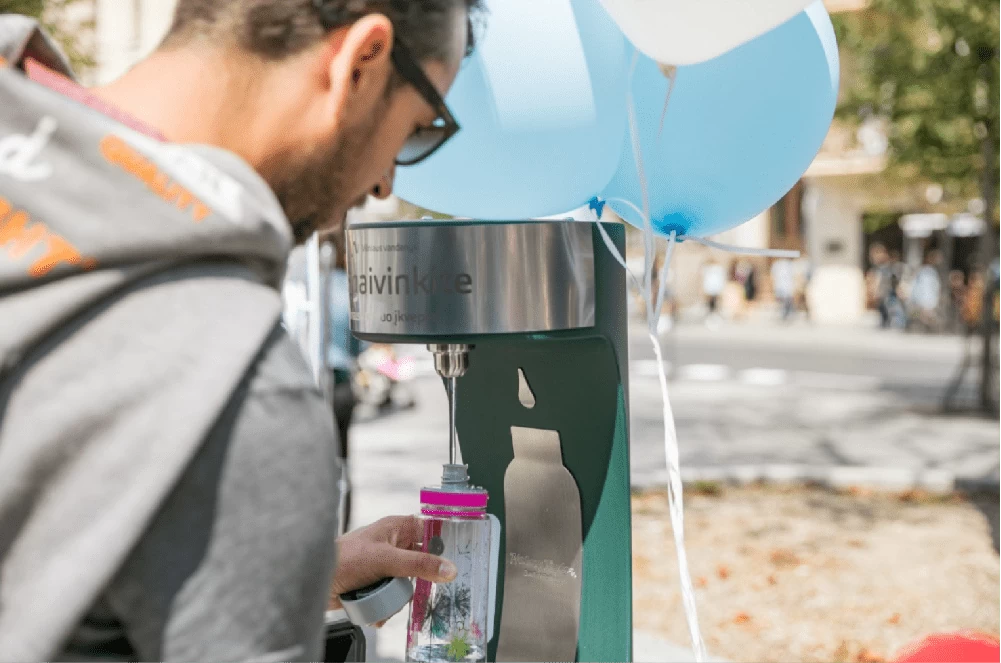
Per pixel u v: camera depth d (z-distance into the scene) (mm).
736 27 1308
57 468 683
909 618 4594
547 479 1713
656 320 1545
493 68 1405
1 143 728
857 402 11969
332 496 743
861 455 8594
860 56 11031
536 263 1458
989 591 4973
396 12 852
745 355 18344
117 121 780
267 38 818
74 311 705
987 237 11000
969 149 10797
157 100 816
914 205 16953
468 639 1492
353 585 1396
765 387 13438
